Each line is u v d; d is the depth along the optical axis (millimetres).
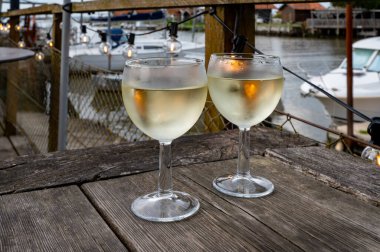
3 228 551
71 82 3979
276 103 644
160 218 567
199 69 564
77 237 528
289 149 908
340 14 40062
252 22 1392
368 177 732
